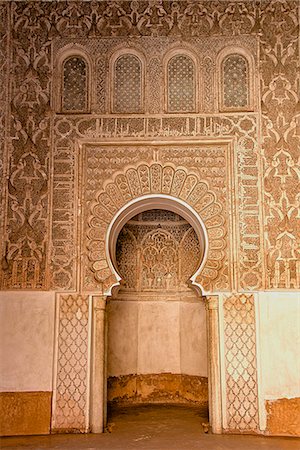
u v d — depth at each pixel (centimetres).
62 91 603
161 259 744
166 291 741
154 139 589
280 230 571
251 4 607
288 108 589
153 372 725
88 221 579
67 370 555
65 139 592
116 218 582
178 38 606
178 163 588
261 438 523
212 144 589
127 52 610
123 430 558
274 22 603
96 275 570
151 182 586
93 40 607
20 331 559
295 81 593
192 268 731
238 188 579
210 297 564
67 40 607
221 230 575
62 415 547
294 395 543
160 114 594
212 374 553
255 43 601
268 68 596
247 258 568
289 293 560
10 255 572
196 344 708
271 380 546
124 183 586
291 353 550
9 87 598
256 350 552
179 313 737
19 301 564
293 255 566
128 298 730
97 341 561
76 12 611
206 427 560
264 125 588
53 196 583
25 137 591
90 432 546
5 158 587
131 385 715
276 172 580
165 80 602
